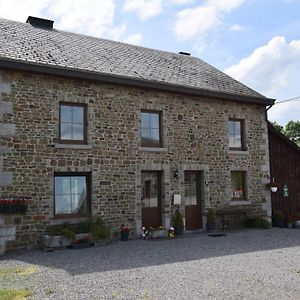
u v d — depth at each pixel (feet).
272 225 43.62
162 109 36.99
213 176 39.50
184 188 37.91
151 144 36.58
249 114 42.93
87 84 33.09
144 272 21.06
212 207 39.04
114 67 35.73
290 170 47.06
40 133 30.58
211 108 40.14
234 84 44.37
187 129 38.27
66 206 31.89
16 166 29.35
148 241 32.65
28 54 31.40
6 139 29.12
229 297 16.37
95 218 32.14
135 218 34.45
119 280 19.35
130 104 35.17
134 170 34.83
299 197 47.37
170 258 25.11
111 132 33.94
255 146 42.96
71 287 18.16
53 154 30.99
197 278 19.67
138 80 34.68
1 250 27.71
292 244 30.76
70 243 29.35
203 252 27.30
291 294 16.76
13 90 29.73
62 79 31.96
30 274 20.93
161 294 16.85
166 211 36.27
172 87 36.65
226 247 29.40
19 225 28.99
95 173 32.78
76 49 37.11
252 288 17.76
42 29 39.34
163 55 46.37
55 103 31.45
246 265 22.86
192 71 43.62
